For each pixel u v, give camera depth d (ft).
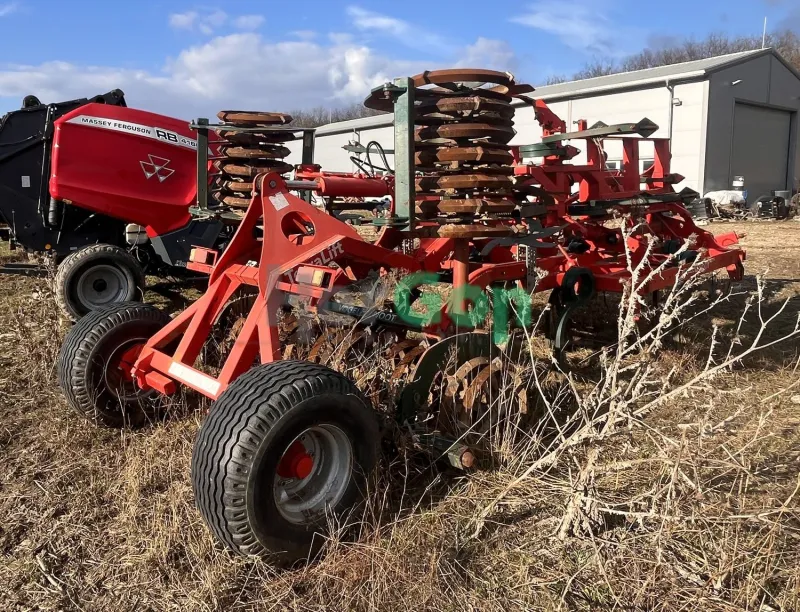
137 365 12.69
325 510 9.54
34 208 25.43
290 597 8.75
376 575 8.82
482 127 12.51
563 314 16.75
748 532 9.85
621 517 10.41
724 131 77.87
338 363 12.09
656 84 77.10
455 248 13.76
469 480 11.22
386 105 14.07
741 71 78.64
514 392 12.07
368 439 9.86
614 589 8.80
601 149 19.25
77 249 25.94
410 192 12.48
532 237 15.17
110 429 13.46
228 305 14.40
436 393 11.85
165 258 25.45
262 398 8.81
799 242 45.47
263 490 8.70
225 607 8.59
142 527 10.21
